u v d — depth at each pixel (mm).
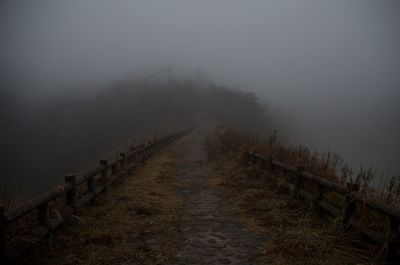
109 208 5820
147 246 4117
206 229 4922
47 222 3883
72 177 4785
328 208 5012
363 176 4891
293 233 4402
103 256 3695
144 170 11078
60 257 3619
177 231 4781
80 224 4746
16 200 4590
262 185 8094
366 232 4074
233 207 6340
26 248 3420
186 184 8914
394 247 3545
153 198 6938
